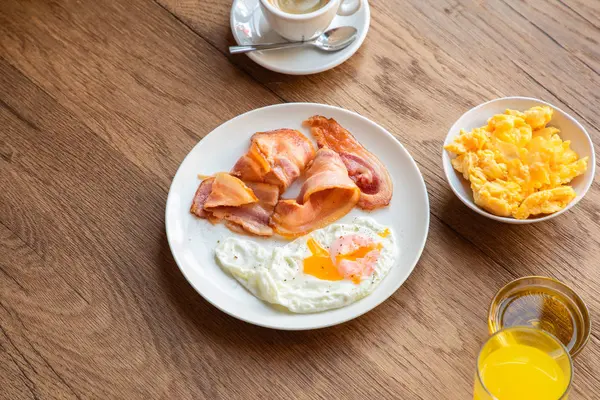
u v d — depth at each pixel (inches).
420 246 39.1
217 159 41.7
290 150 41.3
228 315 38.8
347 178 40.5
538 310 37.9
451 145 40.5
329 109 42.2
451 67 44.6
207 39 45.9
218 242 39.9
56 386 37.8
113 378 37.9
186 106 44.0
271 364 37.9
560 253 39.8
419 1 46.5
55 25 46.4
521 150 40.3
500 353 35.3
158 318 38.9
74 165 42.6
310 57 44.6
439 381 37.4
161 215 41.3
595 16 46.0
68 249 40.6
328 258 39.1
